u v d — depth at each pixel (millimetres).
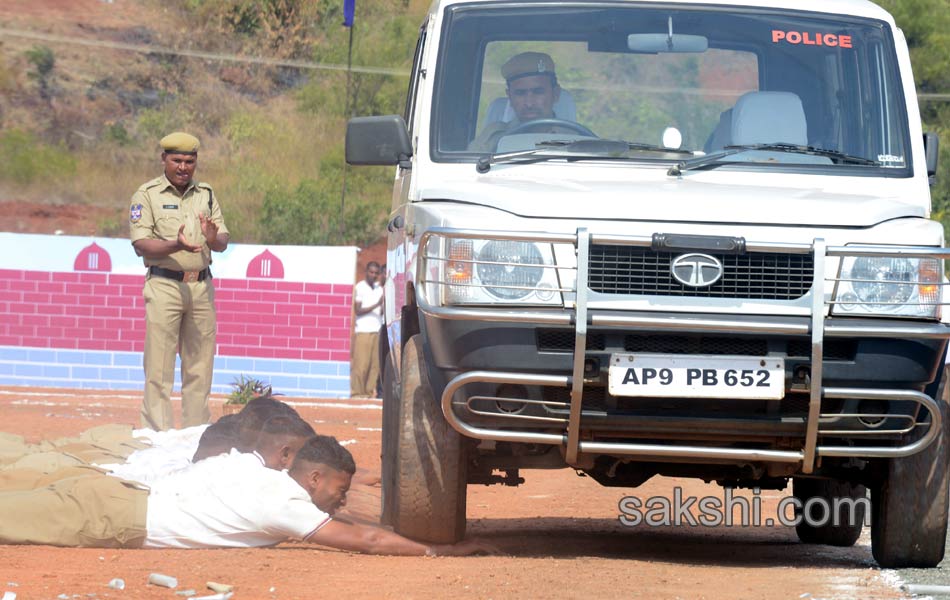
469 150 18359
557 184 17016
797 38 19188
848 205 16531
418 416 16891
